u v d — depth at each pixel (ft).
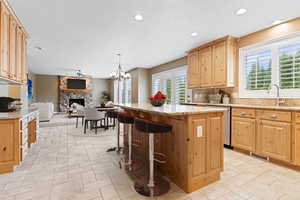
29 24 9.77
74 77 32.76
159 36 11.71
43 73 29.22
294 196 5.66
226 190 6.00
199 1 7.44
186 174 5.87
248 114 9.41
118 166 8.09
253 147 9.16
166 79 20.77
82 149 10.68
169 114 5.32
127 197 5.57
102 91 36.45
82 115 18.03
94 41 12.71
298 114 7.38
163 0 7.39
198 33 11.14
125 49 14.78
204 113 6.12
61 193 5.76
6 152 7.21
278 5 7.71
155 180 6.73
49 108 21.66
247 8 7.99
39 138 13.35
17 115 7.86
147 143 8.88
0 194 5.68
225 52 11.66
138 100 23.57
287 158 7.74
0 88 10.26
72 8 8.04
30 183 6.42
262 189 6.07
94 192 5.84
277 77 9.95
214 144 6.53
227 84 11.58
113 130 16.58
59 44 13.39
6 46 7.51
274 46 10.09
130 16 8.86
